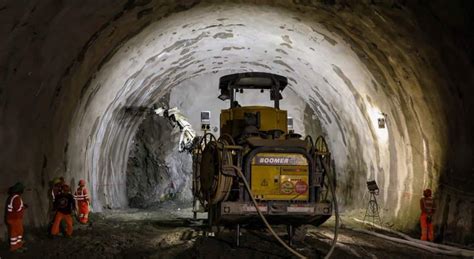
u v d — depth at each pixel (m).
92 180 16.86
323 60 15.35
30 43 9.09
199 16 13.17
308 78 18.31
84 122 14.44
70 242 10.06
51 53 10.02
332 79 16.39
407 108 12.59
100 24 10.77
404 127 13.16
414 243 10.10
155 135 23.45
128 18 11.35
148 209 20.16
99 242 10.20
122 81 15.74
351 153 18.58
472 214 9.78
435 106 11.16
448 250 9.27
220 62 19.88
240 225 10.26
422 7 9.55
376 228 12.93
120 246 9.86
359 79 14.55
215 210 10.05
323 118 20.83
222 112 11.69
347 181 19.25
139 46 13.88
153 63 16.36
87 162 15.87
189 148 20.14
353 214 16.39
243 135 10.07
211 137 10.59
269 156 9.37
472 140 9.91
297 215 9.30
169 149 23.44
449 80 10.22
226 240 10.41
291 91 22.47
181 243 10.16
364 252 9.12
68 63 11.01
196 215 15.73
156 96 21.03
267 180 9.30
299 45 15.16
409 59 11.23
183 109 22.80
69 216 10.79
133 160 23.48
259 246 9.73
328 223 14.32
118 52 13.21
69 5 9.15
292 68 18.28
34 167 10.84
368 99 14.91
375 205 15.48
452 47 9.62
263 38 15.66
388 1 10.05
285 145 9.44
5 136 9.52
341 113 18.14
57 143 12.24
